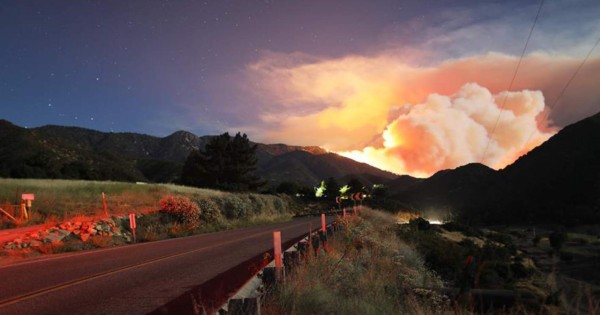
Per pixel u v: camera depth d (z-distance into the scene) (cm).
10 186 3009
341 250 1323
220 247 1750
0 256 1448
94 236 1958
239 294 689
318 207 8006
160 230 2500
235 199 4012
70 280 1002
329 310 712
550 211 11531
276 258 814
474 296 962
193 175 8181
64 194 3075
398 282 1074
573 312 706
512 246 3378
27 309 730
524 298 915
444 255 2038
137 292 866
